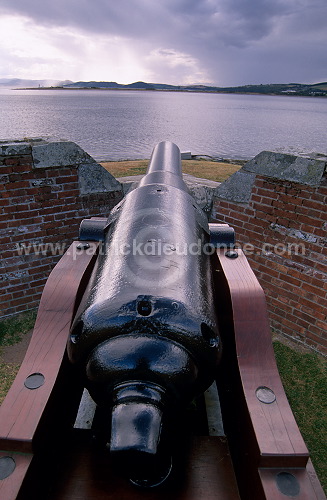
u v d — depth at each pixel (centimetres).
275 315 306
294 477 119
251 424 129
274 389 142
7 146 270
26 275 307
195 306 122
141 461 97
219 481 142
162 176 226
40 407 130
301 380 251
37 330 160
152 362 109
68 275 186
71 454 149
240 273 191
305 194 267
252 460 126
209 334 126
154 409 104
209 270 160
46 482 133
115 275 129
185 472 144
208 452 153
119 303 115
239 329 163
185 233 157
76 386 178
